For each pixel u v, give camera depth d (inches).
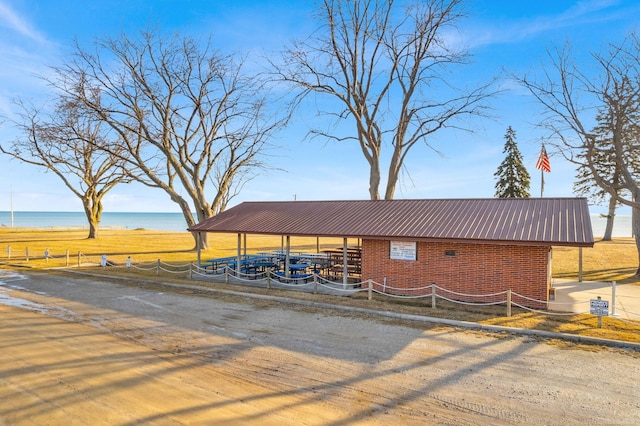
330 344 386.9
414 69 1146.0
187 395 275.7
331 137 1272.1
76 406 258.8
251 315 499.8
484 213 614.5
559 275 839.7
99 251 1322.6
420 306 534.9
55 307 541.0
